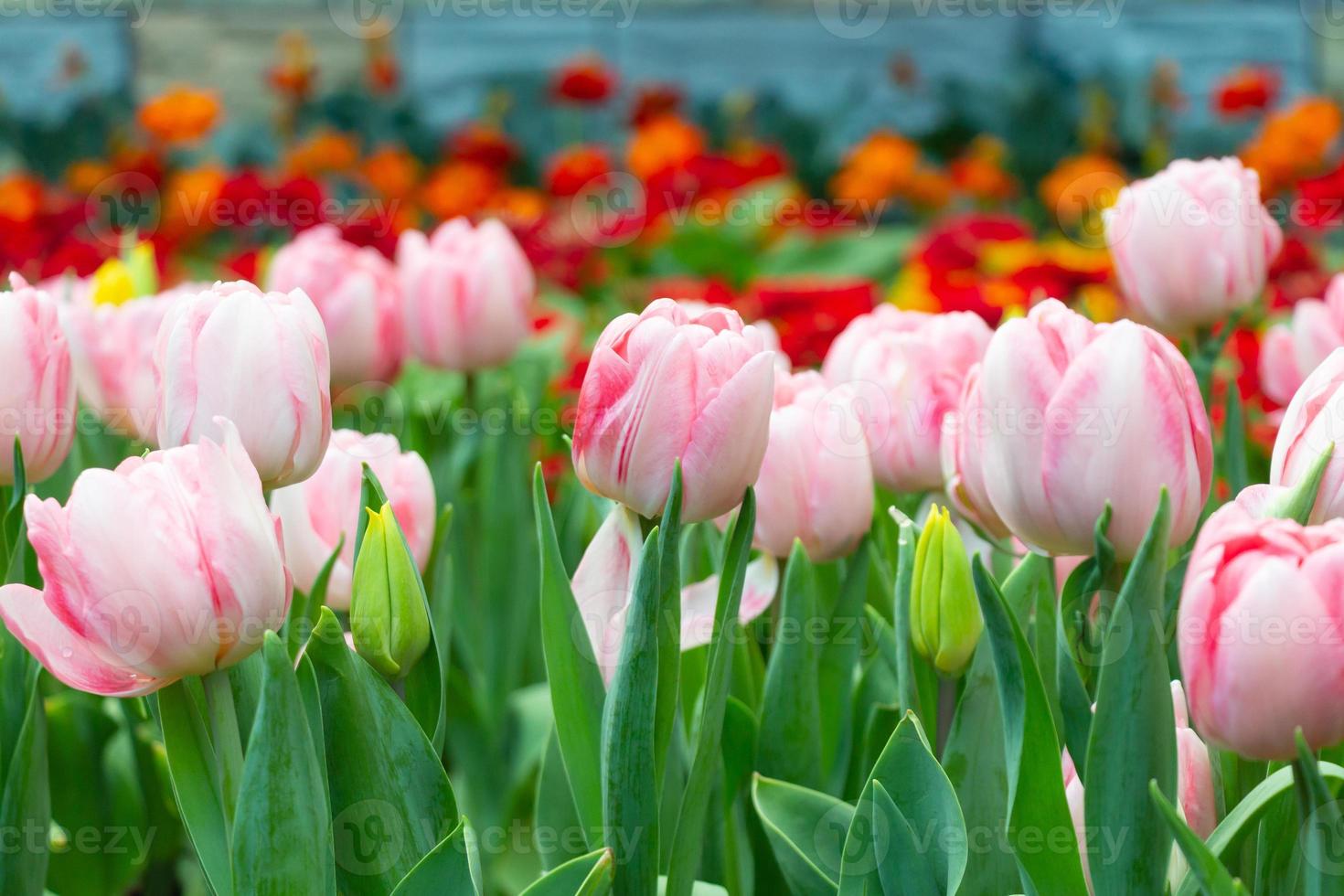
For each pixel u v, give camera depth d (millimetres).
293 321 1310
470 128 6008
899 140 4719
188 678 1293
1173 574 1329
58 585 1251
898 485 1457
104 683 1271
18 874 1377
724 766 1409
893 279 4391
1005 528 1334
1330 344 1545
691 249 4098
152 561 1247
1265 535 1221
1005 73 7016
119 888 1564
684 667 1433
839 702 1424
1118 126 6316
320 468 1424
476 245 1877
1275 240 1515
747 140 6340
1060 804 1272
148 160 4078
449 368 1886
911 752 1290
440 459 1784
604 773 1312
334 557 1380
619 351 1301
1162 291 1497
